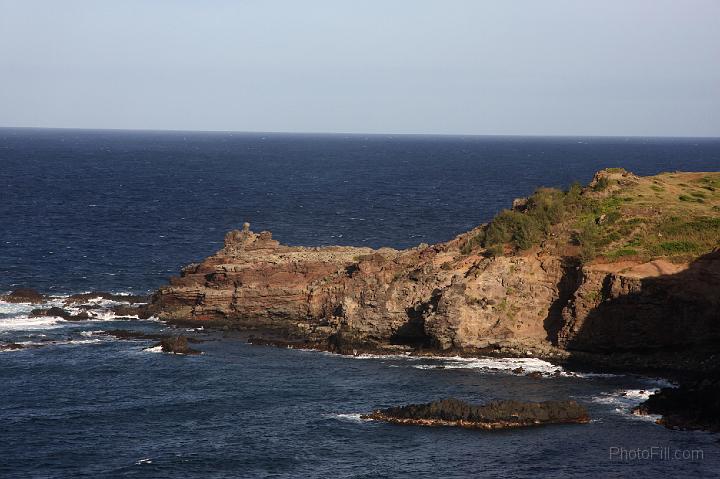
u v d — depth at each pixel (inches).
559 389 3924.7
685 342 4335.6
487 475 3011.8
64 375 4148.6
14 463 3117.6
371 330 4800.7
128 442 3331.7
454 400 3624.5
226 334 4992.6
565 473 3019.2
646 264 4544.8
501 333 4584.2
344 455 3198.8
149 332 5002.5
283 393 3905.0
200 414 3634.4
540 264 4763.8
